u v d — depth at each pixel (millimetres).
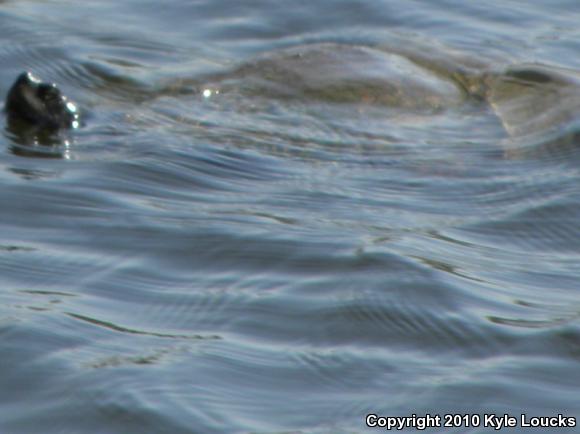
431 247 19969
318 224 20625
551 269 19562
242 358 16328
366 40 29438
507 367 16453
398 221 21062
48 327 16750
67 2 31047
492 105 26078
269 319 17422
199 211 20922
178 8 30984
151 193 21578
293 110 25172
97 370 15781
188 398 15297
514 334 17281
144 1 31344
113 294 17922
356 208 21453
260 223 20453
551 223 21281
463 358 16703
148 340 16656
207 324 17203
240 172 22656
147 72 27188
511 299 18359
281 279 18594
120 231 19953
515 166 23484
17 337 16438
